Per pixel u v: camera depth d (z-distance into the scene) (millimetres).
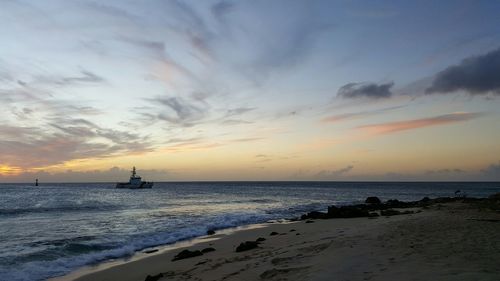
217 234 24203
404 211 30078
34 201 59281
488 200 31094
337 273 8320
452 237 12039
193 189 135625
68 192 100750
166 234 23953
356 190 128125
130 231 25469
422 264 8500
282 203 59000
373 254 10070
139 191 114062
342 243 12562
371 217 28953
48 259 16688
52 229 26703
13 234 24266
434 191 117500
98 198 70500
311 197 79500
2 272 14469
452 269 7832
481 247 10211
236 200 66625
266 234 22906
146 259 16453
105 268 14977
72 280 13242
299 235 19375
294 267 9766
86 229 26625
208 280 10289
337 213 31484
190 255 16047
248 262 12273
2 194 83625
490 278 6973
